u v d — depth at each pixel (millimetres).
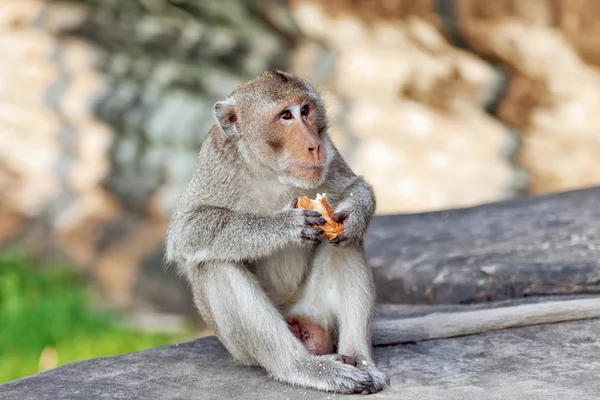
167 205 17688
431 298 9039
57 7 18281
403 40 18250
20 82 18094
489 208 11320
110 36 18203
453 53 18172
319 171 7164
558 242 9469
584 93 17688
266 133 7168
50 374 7094
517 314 7574
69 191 18062
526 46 17828
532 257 9062
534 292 8586
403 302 9344
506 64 18031
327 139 7426
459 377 6645
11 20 18281
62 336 14914
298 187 7242
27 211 18062
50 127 18078
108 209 18000
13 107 18031
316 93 7375
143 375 7020
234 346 7070
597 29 17688
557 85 17750
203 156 7422
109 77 18156
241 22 18016
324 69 17922
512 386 6332
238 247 6930
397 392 6445
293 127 7137
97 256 17797
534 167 17375
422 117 17688
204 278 7117
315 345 7266
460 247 9859
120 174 17953
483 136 17594
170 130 17812
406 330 7484
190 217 7207
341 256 7082
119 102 17984
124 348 14398
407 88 17906
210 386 6750
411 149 17453
